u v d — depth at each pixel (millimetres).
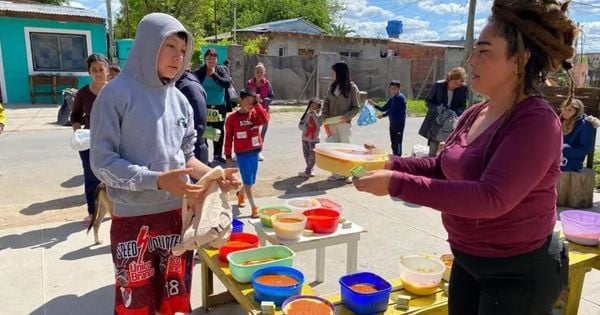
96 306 3057
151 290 2250
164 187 2000
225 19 33469
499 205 1329
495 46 1435
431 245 4207
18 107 14008
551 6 1386
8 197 5543
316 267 3496
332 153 1854
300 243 2918
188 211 2092
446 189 1345
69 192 5781
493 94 1516
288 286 2242
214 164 6824
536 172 1351
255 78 7969
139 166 2061
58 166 7090
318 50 22234
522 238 1471
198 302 3170
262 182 6434
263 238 3127
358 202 5488
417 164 1808
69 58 15555
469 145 1570
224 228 1935
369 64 18859
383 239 4332
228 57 15727
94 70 4281
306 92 17812
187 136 2451
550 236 1544
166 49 2150
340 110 6273
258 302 2264
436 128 6195
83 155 4281
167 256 2264
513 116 1414
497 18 1448
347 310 2289
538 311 1530
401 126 7430
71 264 3652
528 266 1490
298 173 6988
